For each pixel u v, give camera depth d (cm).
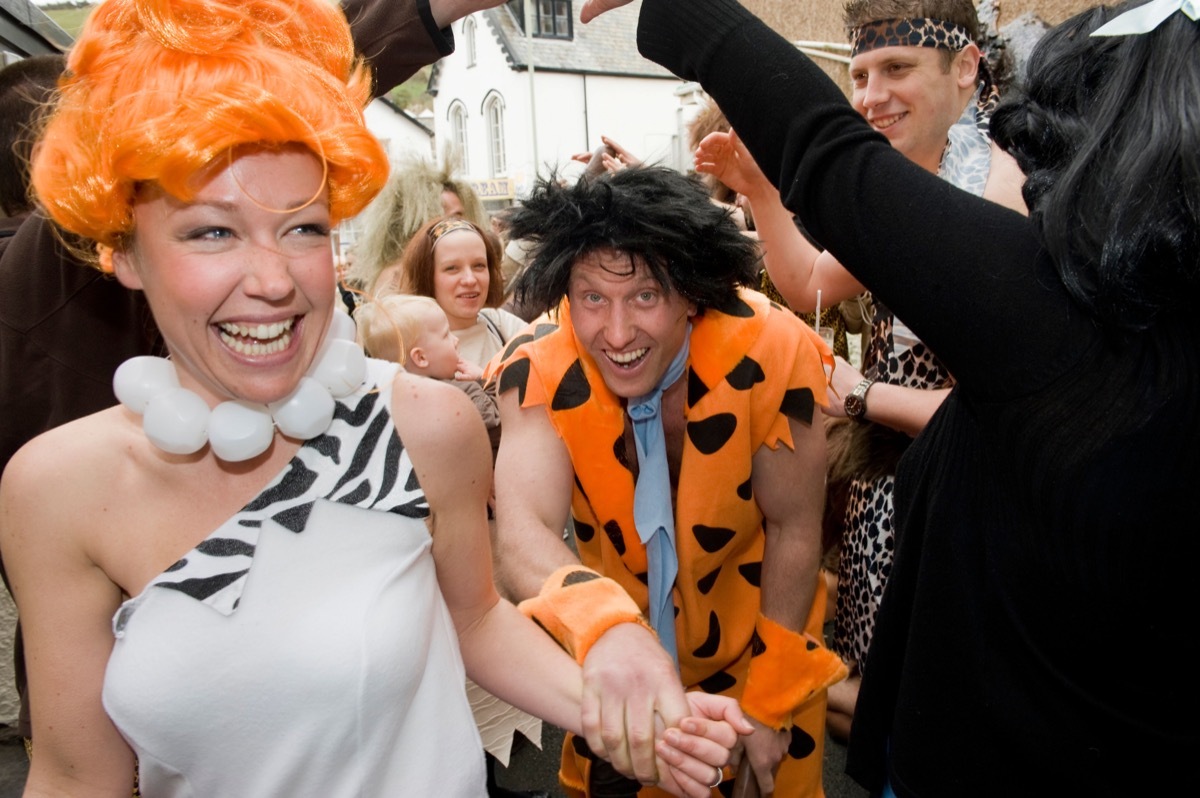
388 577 89
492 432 222
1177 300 65
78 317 120
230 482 87
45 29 300
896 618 99
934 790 89
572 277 128
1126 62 70
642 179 130
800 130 85
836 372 181
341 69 86
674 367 139
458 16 129
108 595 87
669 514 141
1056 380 70
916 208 76
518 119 2328
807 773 156
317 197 78
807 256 182
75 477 83
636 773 107
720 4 94
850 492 193
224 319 78
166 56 73
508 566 134
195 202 74
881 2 171
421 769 93
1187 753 75
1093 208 67
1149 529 67
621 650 111
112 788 89
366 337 161
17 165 131
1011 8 294
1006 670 81
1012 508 76
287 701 85
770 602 150
